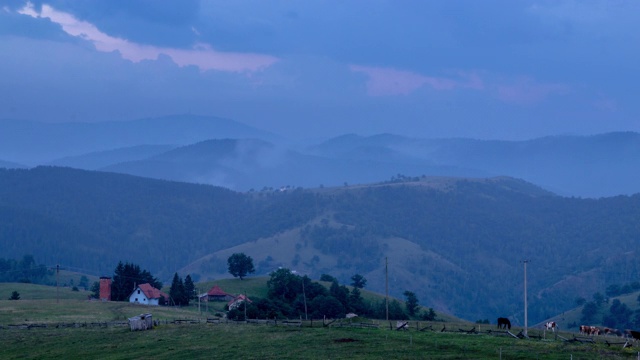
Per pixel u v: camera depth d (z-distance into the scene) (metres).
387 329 95.44
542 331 96.62
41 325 116.69
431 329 96.94
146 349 86.94
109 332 105.06
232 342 87.88
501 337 84.94
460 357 69.75
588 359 67.56
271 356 75.75
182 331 100.81
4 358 88.88
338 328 97.31
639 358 67.19
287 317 157.00
